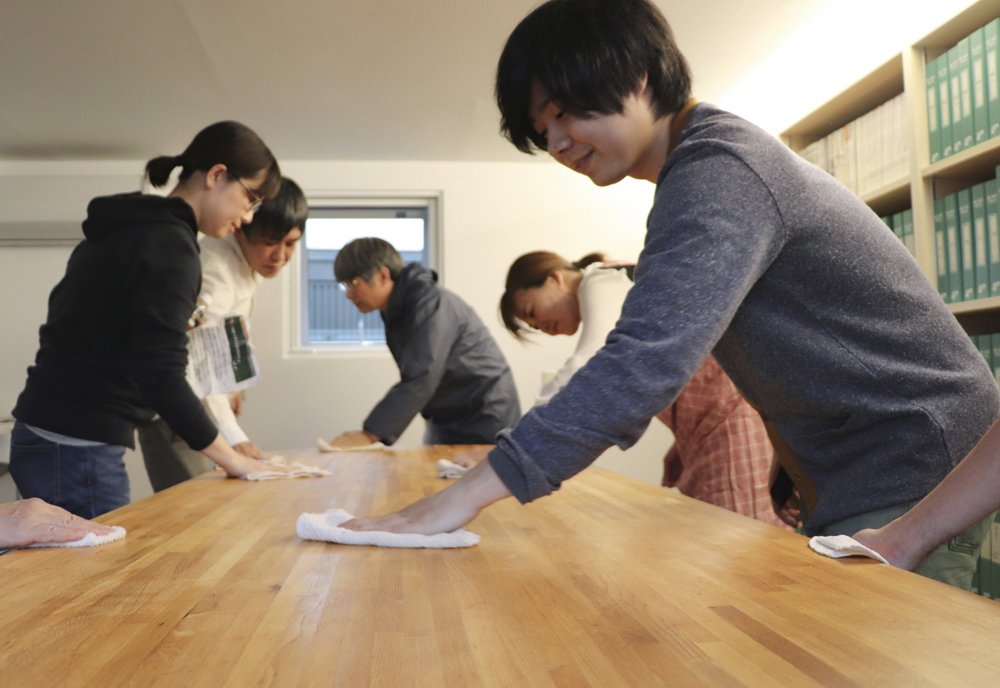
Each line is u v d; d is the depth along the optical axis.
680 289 0.65
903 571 0.61
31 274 3.33
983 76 1.92
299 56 2.46
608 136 0.79
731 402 1.73
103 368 1.37
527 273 2.09
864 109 2.64
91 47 2.36
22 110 2.86
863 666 0.39
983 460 0.63
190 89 2.70
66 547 0.73
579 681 0.37
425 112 2.98
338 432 3.56
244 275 2.17
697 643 0.43
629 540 0.76
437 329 2.32
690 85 0.82
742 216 0.68
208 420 1.37
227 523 0.89
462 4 2.15
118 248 1.35
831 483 0.86
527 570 0.63
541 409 0.70
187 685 0.37
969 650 0.41
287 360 3.56
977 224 1.97
